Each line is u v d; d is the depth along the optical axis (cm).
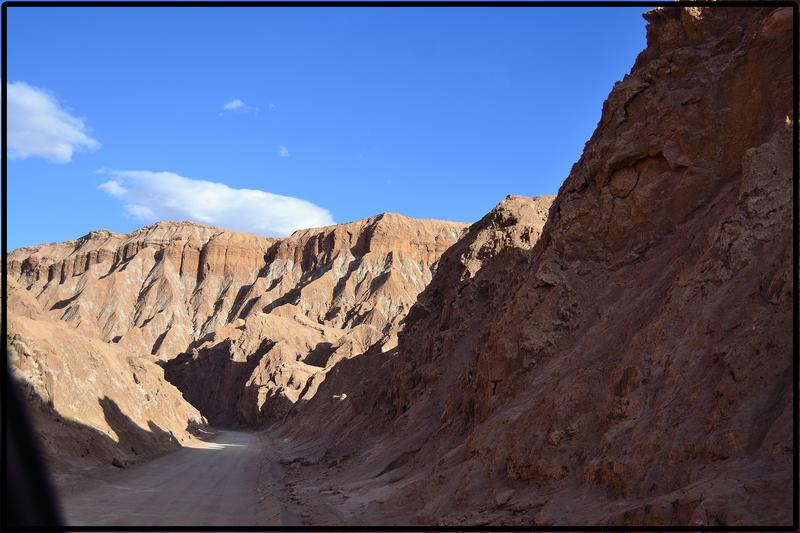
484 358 2495
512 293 2814
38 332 3472
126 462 3253
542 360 2197
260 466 4153
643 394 1491
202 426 9088
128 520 1766
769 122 1978
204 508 2123
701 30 2311
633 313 1900
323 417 6812
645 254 2156
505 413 2005
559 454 1639
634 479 1320
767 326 1289
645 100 2331
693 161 2136
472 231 5056
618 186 2309
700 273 1597
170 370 14712
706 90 2164
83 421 3228
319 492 2773
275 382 11544
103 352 4684
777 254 1434
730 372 1278
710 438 1205
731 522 980
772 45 2005
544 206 4669
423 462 2697
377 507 2128
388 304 17662
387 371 5191
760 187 1573
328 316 18075
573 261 2344
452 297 4178
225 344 14662
